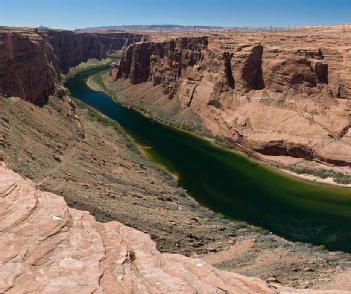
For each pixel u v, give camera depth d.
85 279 13.42
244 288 14.91
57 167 45.78
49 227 16.06
